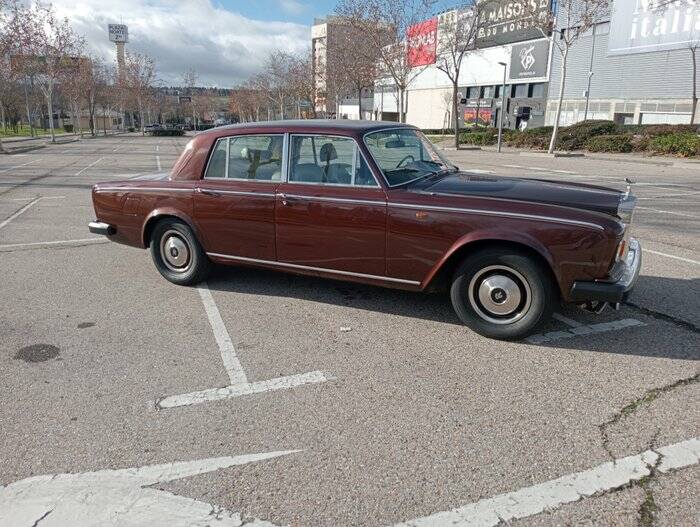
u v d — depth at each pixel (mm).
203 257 5223
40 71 35781
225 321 4516
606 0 26359
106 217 5598
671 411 3100
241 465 2664
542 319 3904
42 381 3498
